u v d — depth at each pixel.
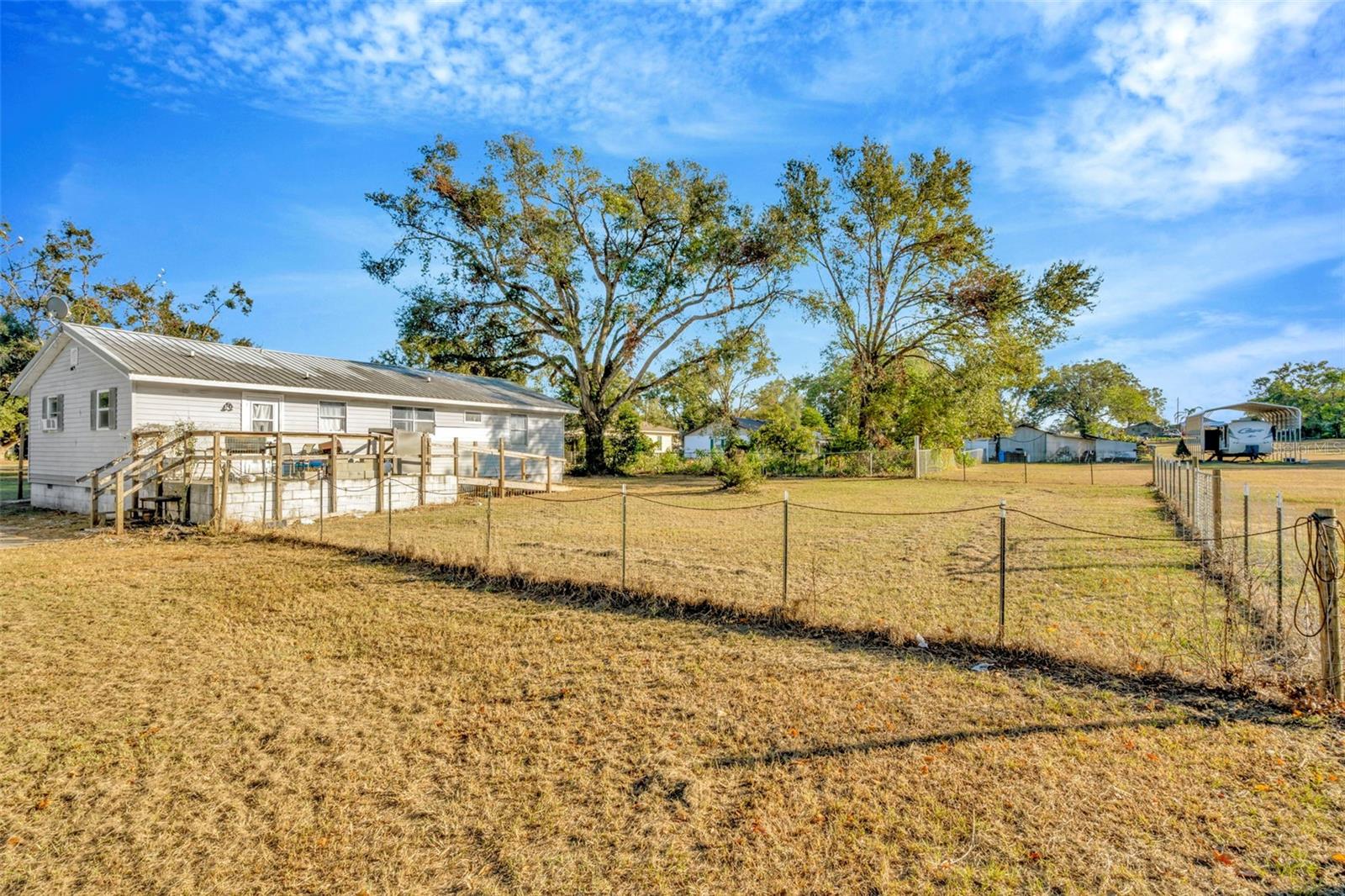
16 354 33.03
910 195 30.64
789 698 4.62
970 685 4.81
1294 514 12.63
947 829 3.12
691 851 3.01
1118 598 7.06
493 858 3.00
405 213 28.64
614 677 5.09
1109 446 55.88
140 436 13.31
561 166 28.97
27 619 6.66
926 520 13.71
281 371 17.80
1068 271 28.73
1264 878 2.74
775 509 15.87
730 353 32.28
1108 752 3.80
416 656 5.59
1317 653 5.02
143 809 3.41
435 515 14.69
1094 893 2.68
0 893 2.80
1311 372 66.12
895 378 32.69
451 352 32.50
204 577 8.41
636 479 28.56
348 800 3.47
